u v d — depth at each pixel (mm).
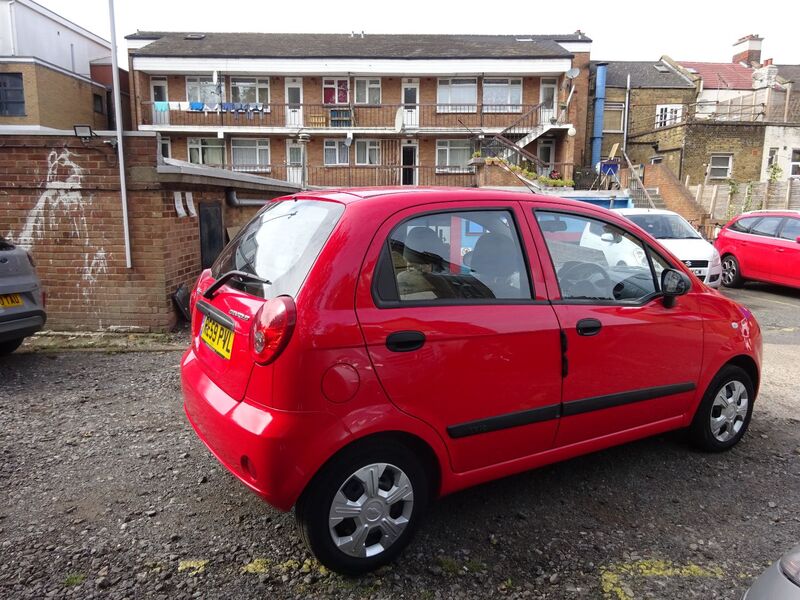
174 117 29094
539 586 2684
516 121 29016
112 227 6746
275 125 29797
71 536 2990
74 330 6910
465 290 2863
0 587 2596
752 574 2775
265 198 10148
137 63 28453
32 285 5508
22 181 6637
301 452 2447
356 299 2543
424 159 30500
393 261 2682
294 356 2424
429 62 28922
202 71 28766
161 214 6734
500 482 3641
